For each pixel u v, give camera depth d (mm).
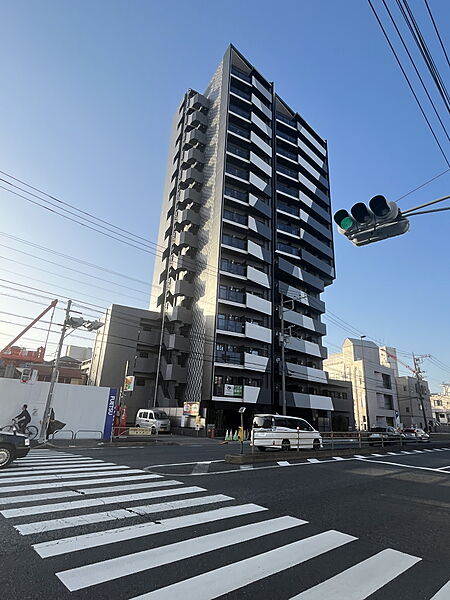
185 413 26578
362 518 5379
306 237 37750
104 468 9078
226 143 33969
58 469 8711
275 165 37969
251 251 32344
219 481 7859
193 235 34062
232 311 30531
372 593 3023
